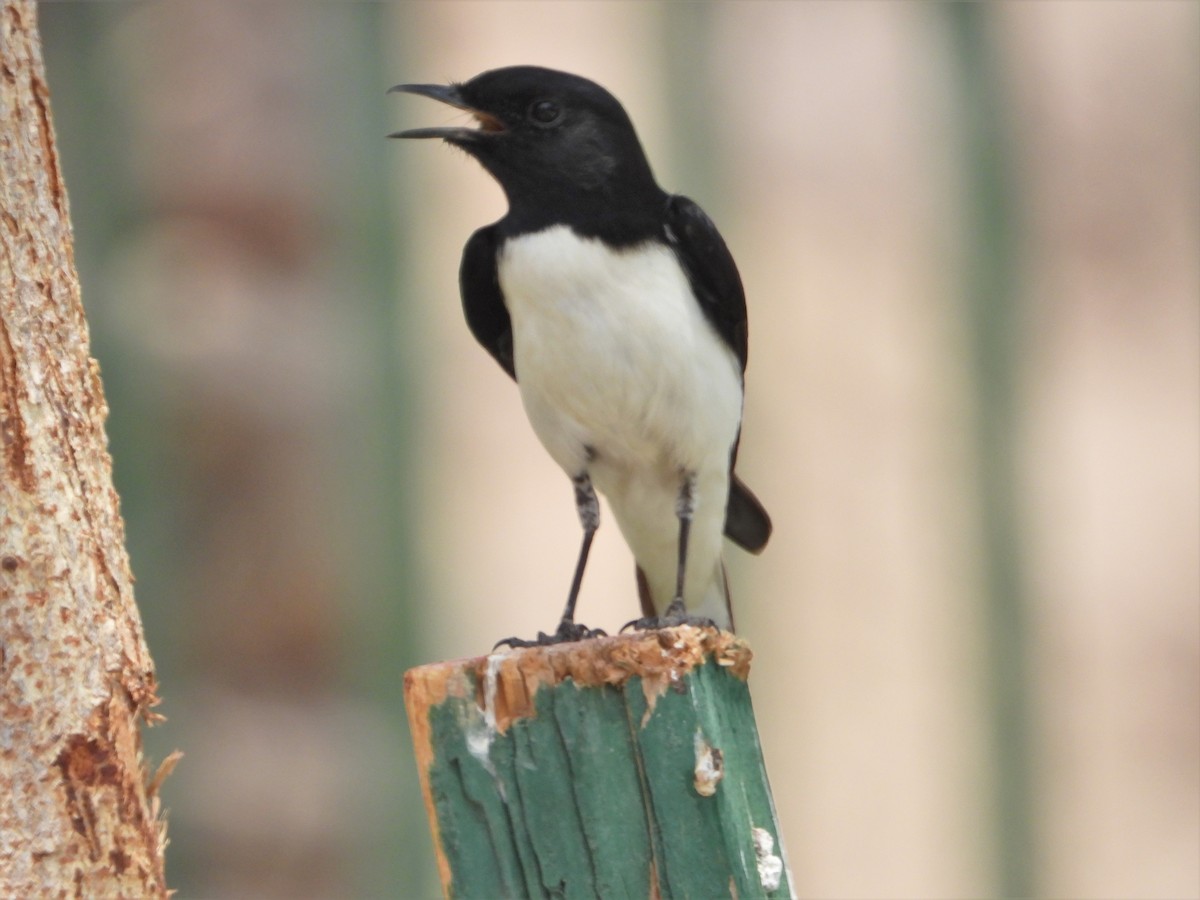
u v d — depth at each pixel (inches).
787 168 684.1
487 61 682.8
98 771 194.7
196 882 515.8
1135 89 746.8
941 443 579.8
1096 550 736.3
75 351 203.5
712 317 300.4
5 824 189.9
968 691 560.4
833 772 622.5
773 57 691.4
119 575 203.2
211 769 517.7
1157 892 641.0
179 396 526.3
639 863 199.5
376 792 521.3
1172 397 749.9
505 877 202.7
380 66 523.5
